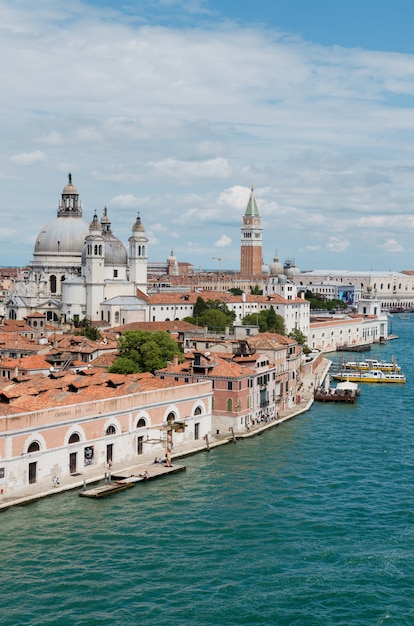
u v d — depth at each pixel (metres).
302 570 80.75
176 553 84.62
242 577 79.06
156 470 113.19
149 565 81.56
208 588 76.69
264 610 72.31
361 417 157.75
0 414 103.56
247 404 143.25
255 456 124.19
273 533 90.44
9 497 99.75
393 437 137.50
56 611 72.00
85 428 112.44
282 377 163.38
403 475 112.94
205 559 83.25
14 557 82.94
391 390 197.62
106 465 115.75
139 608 72.62
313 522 94.00
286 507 99.12
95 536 88.81
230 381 139.12
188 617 71.12
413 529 91.75
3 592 75.38
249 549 85.88
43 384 128.50
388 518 95.38
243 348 154.62
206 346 188.12
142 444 123.06
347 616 71.31
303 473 114.06
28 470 104.06
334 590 76.31
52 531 90.12
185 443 131.25
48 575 78.94
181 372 143.50
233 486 107.69
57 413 107.75
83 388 125.69
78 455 111.56
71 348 177.62
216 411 140.62
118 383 130.25
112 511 97.06
